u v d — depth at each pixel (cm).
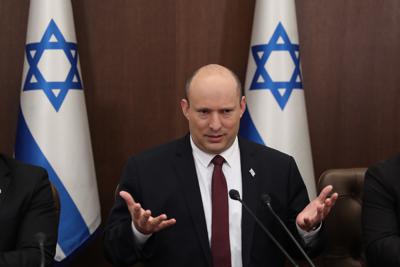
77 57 710
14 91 773
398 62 786
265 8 702
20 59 769
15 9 765
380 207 499
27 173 499
